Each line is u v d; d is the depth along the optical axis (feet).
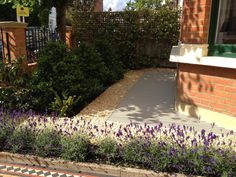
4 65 17.49
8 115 13.80
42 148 11.25
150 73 30.91
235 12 14.08
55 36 26.73
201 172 9.84
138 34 33.12
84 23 34.63
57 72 17.15
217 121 14.28
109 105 18.11
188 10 14.80
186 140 11.05
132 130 12.84
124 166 10.41
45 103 16.71
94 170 10.39
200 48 14.12
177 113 16.49
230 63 12.87
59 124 13.60
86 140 11.32
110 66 25.80
